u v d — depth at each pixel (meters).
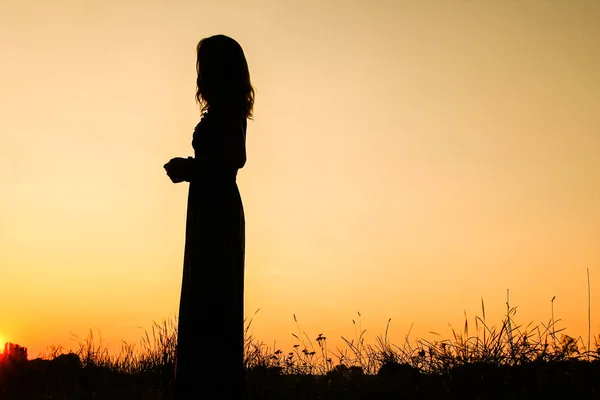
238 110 3.49
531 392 4.23
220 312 3.26
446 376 4.86
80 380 6.88
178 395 3.24
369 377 5.60
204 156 3.43
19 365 7.03
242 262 3.44
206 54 3.59
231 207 3.39
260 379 5.99
